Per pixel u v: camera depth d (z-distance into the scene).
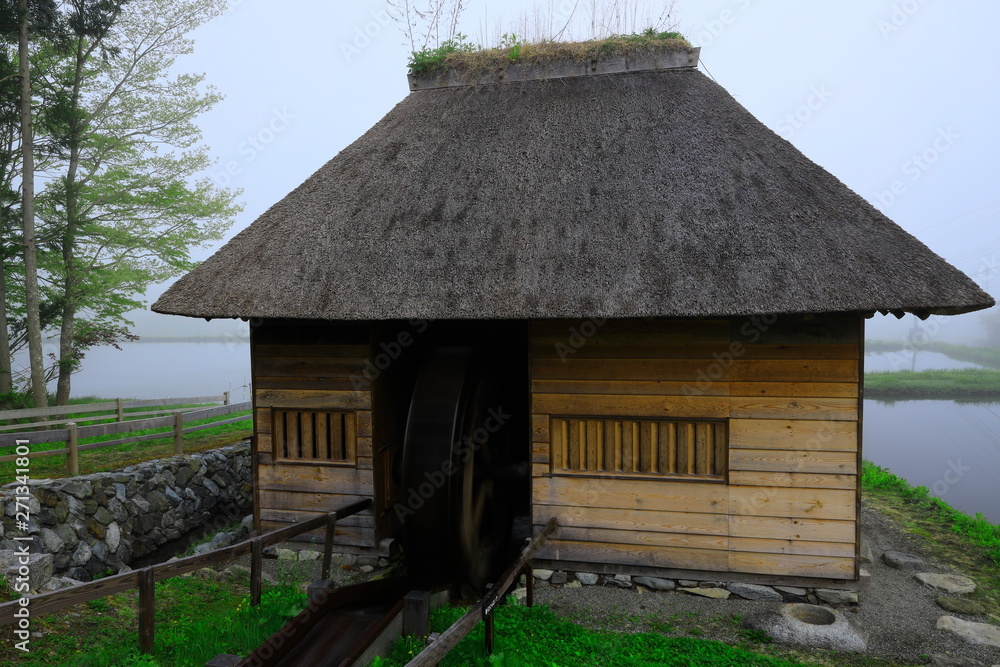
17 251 12.98
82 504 6.39
